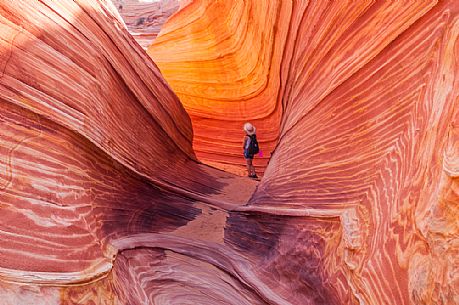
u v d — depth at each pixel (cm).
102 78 494
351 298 312
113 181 477
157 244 452
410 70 350
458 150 243
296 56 678
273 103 945
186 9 1192
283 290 399
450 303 224
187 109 1234
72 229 337
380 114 378
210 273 424
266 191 595
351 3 482
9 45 350
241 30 1032
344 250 343
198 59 1198
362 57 431
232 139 1127
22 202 301
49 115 362
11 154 311
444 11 323
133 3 2275
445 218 241
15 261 268
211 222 587
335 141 449
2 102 321
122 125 532
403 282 270
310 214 423
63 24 440
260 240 510
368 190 354
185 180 707
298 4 680
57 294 274
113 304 316
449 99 275
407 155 317
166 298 367
